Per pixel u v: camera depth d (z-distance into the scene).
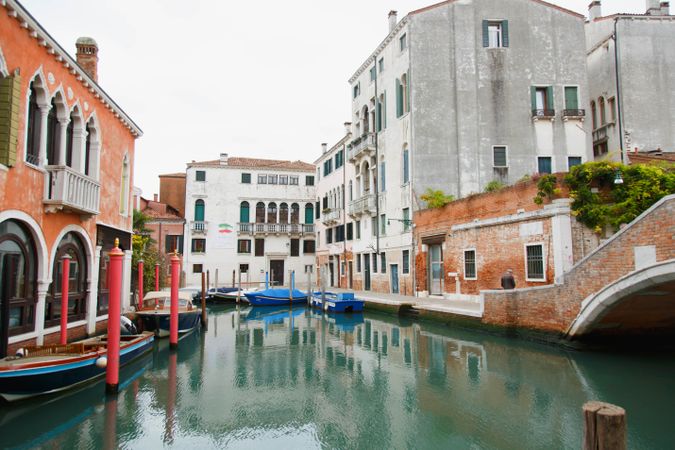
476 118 23.66
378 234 27.61
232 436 7.28
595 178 14.24
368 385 9.98
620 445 3.47
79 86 11.73
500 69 23.88
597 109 25.31
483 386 9.61
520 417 7.88
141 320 15.32
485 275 17.73
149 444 6.96
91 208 11.56
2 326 8.55
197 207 39.50
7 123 8.69
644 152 20.92
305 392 9.55
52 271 10.61
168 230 38.72
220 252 39.34
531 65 23.95
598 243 14.15
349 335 16.55
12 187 8.91
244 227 39.75
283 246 40.72
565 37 24.22
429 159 23.44
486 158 23.44
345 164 33.59
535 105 23.70
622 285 10.20
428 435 7.23
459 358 12.11
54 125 10.96
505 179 23.34
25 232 9.62
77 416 8.02
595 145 25.09
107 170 13.91
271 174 41.16
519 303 13.55
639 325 12.14
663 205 9.31
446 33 24.08
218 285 38.78
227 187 40.03
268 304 28.16
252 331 18.02
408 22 24.14
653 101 23.27
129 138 16.16
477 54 23.95
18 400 8.07
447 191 23.31
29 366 7.72
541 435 7.12
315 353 13.52
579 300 11.56
